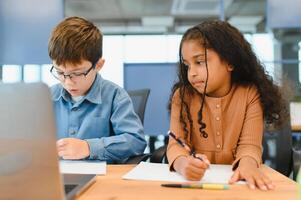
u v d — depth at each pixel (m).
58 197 0.50
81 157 1.02
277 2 2.71
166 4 5.25
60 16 2.83
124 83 2.62
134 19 5.93
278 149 1.26
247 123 1.11
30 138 0.49
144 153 1.21
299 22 2.70
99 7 5.10
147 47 2.82
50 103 0.48
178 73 1.20
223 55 1.09
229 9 4.18
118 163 1.09
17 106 0.48
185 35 1.11
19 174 0.50
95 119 1.28
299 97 1.54
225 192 0.67
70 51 1.12
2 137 0.49
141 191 0.68
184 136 1.14
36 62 2.84
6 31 2.86
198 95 1.19
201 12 5.67
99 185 0.73
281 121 1.22
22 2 2.84
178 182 0.75
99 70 1.29
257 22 4.16
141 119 1.46
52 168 0.49
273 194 0.65
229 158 1.14
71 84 1.17
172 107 1.21
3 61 2.86
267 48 2.71
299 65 2.61
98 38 1.22
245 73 1.17
